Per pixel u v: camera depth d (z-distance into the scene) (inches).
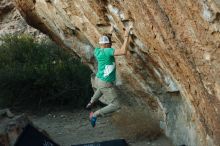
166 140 383.9
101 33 336.2
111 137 428.8
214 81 210.4
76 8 334.3
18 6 461.1
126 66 355.3
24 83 574.6
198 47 208.1
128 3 251.0
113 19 296.0
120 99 401.1
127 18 271.7
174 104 352.5
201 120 259.8
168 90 330.6
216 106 221.5
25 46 669.3
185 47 220.1
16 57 659.4
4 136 338.0
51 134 459.5
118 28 302.4
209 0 182.2
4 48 679.7
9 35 741.9
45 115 544.7
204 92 229.6
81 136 445.4
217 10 182.1
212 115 231.6
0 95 581.0
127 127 422.6
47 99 569.9
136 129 414.3
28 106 574.2
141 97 388.2
